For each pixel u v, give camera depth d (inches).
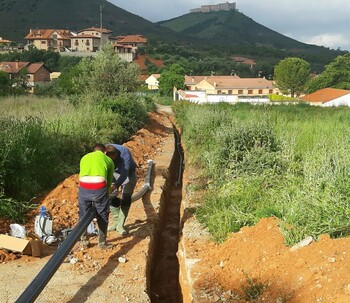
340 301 182.7
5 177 365.7
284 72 3304.6
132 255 286.8
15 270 255.0
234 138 433.7
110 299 232.2
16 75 2869.1
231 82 3179.1
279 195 313.9
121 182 308.2
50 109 794.2
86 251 288.0
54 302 226.5
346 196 259.3
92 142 565.9
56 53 3892.7
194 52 5428.2
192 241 299.4
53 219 335.0
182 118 1048.2
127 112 845.2
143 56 4598.9
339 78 3117.6
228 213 311.6
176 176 632.4
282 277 218.1
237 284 231.8
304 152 418.6
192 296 231.5
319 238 234.2
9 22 7121.1
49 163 435.8
